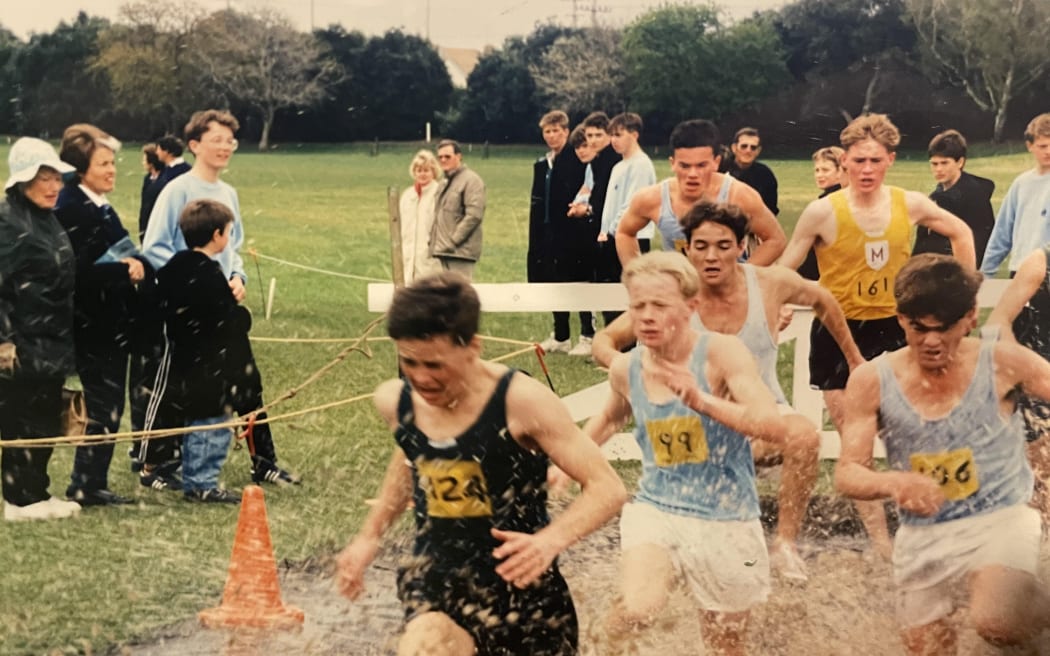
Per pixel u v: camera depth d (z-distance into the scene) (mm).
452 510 2773
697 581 3316
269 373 8016
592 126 8164
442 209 8211
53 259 4898
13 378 4914
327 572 4402
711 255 4012
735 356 3328
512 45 30766
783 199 16125
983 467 3262
